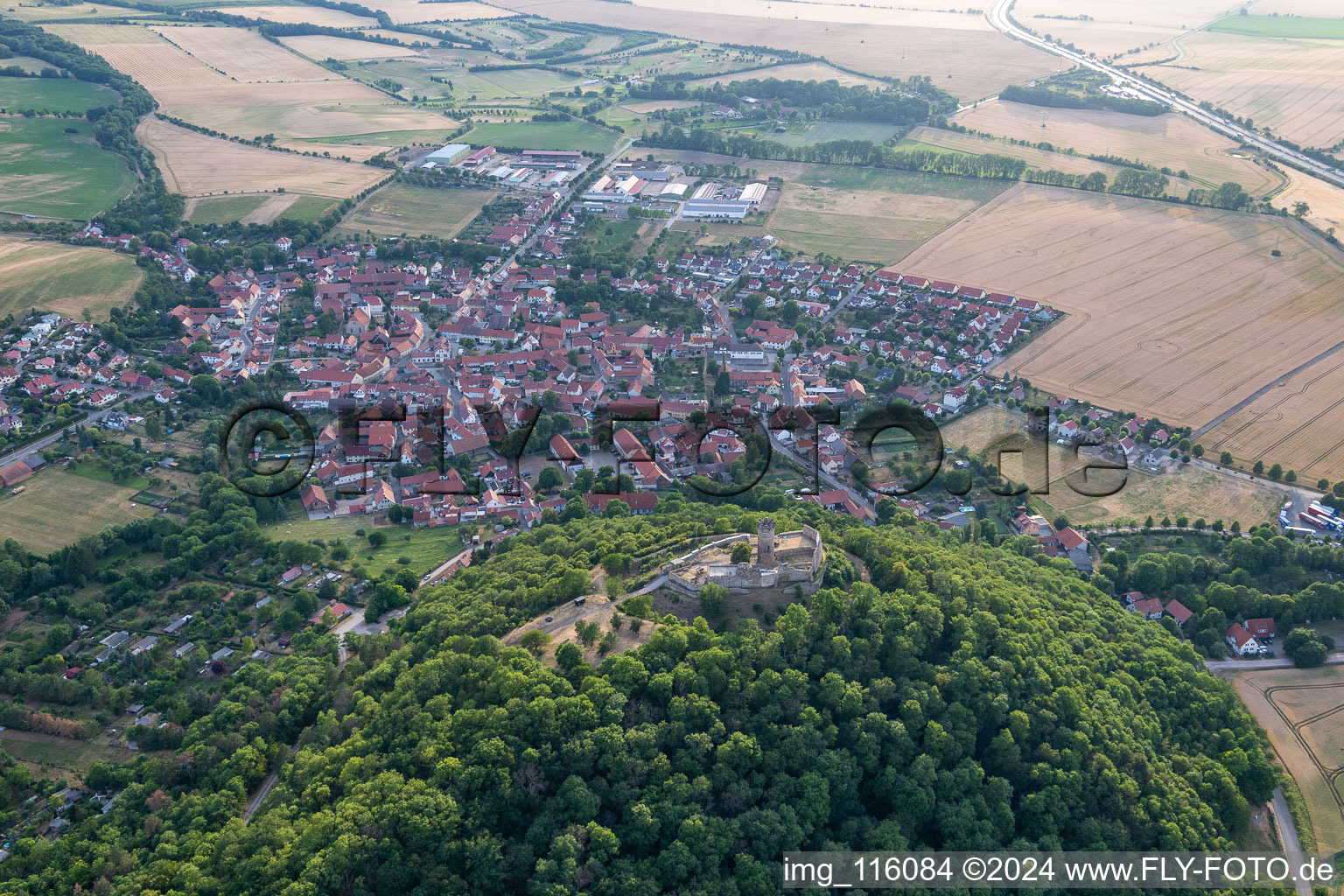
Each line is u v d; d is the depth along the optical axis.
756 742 194.62
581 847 175.12
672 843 179.00
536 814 182.88
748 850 183.12
